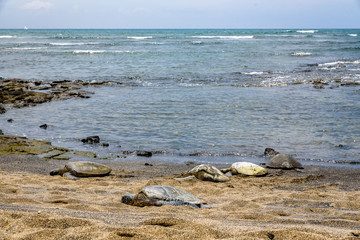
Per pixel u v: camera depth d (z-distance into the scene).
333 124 14.08
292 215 5.40
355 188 7.96
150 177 8.88
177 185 7.95
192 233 3.46
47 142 11.91
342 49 53.69
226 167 9.85
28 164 9.86
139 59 40.44
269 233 3.54
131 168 9.73
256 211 5.65
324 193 7.22
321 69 32.47
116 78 27.72
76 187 7.44
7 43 68.12
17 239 3.15
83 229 3.46
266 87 23.58
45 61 38.53
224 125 14.02
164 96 20.27
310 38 92.75
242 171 9.26
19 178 8.04
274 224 4.38
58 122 14.64
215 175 8.67
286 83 24.86
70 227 3.57
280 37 100.06
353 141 12.02
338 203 6.34
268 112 16.16
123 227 3.56
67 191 6.91
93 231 3.43
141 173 9.27
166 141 12.16
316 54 46.59
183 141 12.14
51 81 26.05
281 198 6.81
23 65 35.22
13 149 11.07
